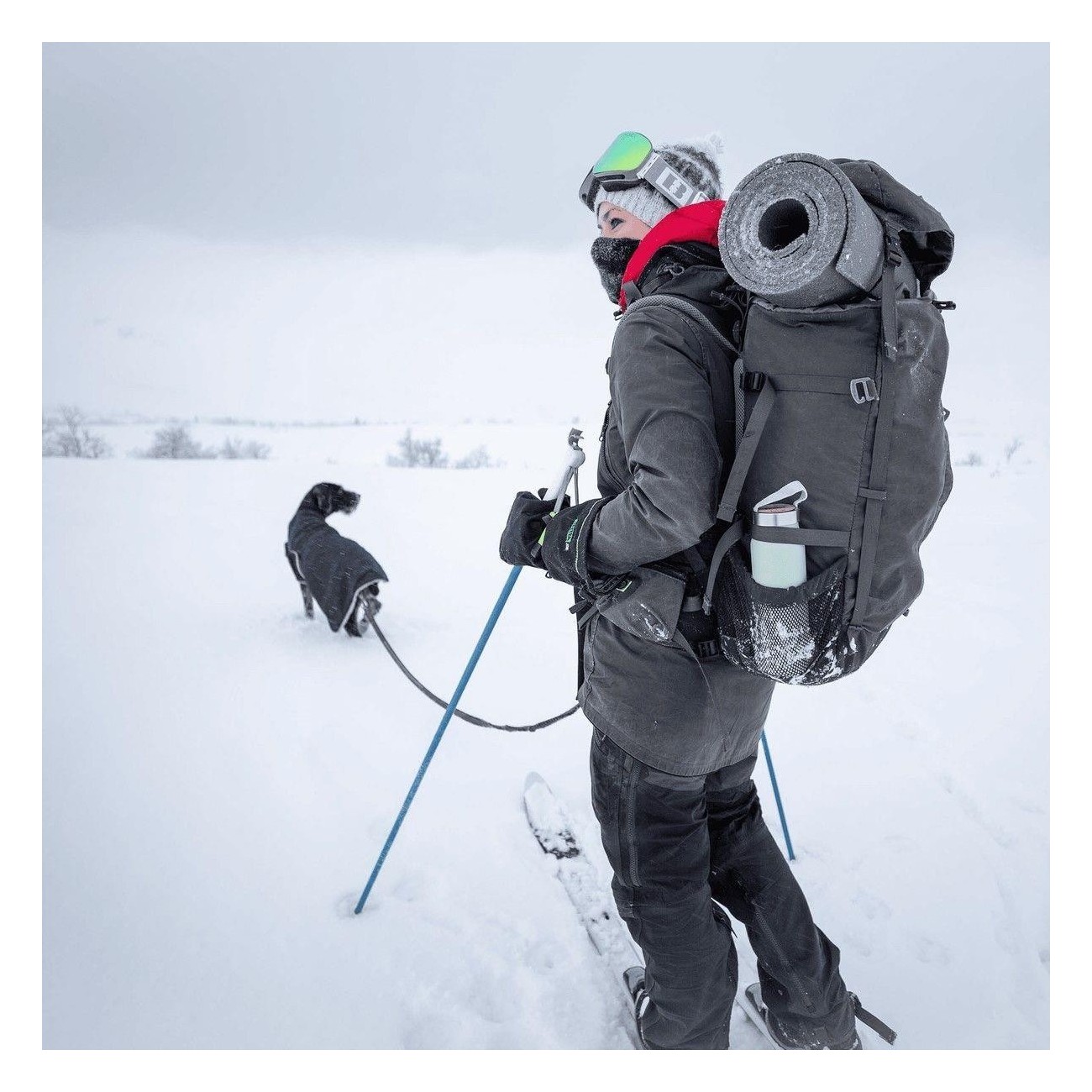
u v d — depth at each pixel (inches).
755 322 54.2
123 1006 80.8
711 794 73.0
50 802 119.2
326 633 201.8
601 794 66.5
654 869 64.3
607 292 72.5
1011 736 143.6
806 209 50.8
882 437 51.6
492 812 119.1
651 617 60.2
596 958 89.9
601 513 57.2
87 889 99.0
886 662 179.8
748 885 71.9
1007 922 96.7
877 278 52.1
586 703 68.3
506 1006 82.9
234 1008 81.3
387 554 290.0
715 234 60.7
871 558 52.6
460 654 188.1
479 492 433.7
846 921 97.0
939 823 117.3
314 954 89.0
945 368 54.0
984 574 251.1
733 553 56.9
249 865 105.0
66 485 441.4
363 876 103.5
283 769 131.3
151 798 121.3
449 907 97.4
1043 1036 80.2
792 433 52.8
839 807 121.7
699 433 53.4
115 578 251.9
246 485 458.9
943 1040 80.0
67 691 161.2
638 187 66.5
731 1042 79.0
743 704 65.3
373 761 134.7
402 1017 81.0
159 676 170.2
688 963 64.4
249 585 246.2
